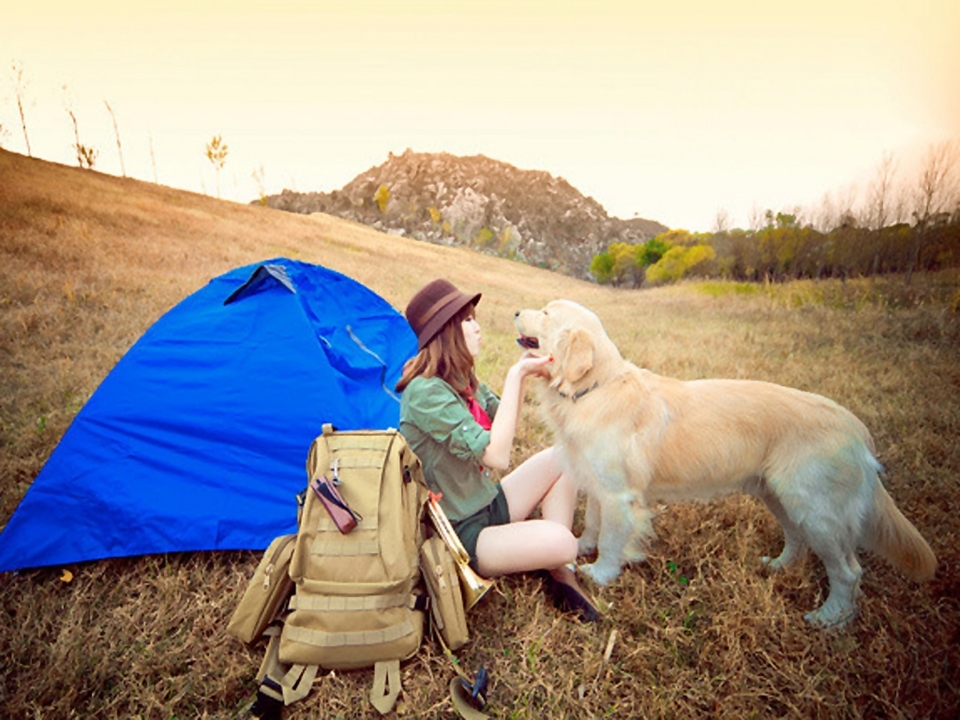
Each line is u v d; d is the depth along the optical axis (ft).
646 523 8.64
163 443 9.45
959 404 15.01
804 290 31.73
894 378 17.11
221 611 7.76
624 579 8.56
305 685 6.21
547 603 8.13
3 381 15.37
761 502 10.61
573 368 8.33
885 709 6.29
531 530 7.72
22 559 8.61
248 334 10.10
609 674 6.75
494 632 7.51
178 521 9.09
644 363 20.24
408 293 35.19
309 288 12.00
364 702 6.24
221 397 9.69
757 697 6.37
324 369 9.95
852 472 7.68
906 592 8.29
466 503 7.70
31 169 40.16
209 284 11.18
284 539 6.79
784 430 8.03
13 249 27.43
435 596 6.79
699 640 7.34
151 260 31.53
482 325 28.37
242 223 53.72
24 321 19.56
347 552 6.23
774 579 8.34
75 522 8.95
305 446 9.68
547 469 9.26
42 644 7.14
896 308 25.53
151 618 7.65
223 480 9.43
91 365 16.79
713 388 8.74
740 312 30.42
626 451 8.38
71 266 27.14
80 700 6.49
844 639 7.27
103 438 9.36
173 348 9.97
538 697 6.62
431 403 7.23
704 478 8.53
